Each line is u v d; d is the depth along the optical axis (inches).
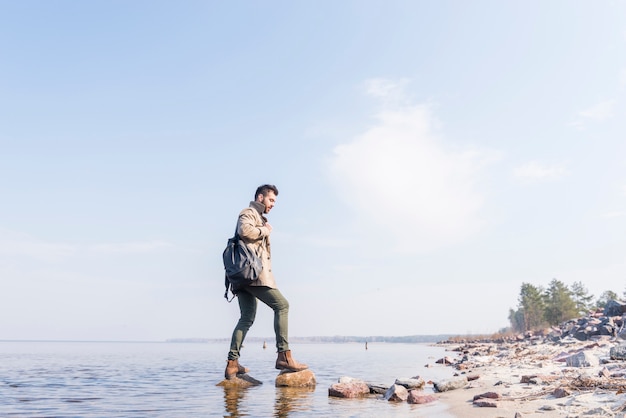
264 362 568.7
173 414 169.5
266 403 201.2
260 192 300.4
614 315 719.1
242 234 276.5
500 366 381.4
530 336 1104.2
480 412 158.1
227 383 276.2
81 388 257.4
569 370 254.1
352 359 724.0
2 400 206.1
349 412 174.1
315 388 271.4
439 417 154.4
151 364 520.1
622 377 198.2
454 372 389.1
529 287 3233.3
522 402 173.0
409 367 487.2
